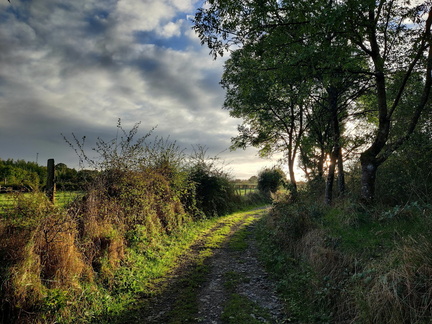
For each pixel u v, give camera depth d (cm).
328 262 634
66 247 589
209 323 528
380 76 898
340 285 551
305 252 771
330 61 809
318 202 1304
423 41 809
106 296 603
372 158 901
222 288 696
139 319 548
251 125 2095
